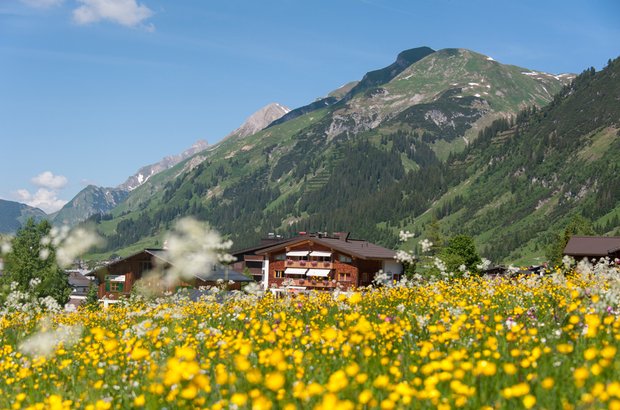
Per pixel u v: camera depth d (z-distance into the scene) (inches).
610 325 336.8
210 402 273.9
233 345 364.2
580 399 239.5
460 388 233.8
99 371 345.4
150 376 307.1
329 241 3376.0
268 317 553.9
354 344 346.6
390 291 711.1
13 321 698.2
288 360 341.4
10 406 327.6
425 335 396.5
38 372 394.0
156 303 756.0
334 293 702.5
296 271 3277.6
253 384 277.6
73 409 305.3
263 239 4835.1
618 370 262.2
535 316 440.1
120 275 2874.0
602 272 659.4
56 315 804.0
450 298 599.5
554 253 5113.2
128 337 457.1
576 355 294.8
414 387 269.9
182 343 434.6
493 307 491.8
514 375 270.1
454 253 3272.6
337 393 254.7
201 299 759.1
